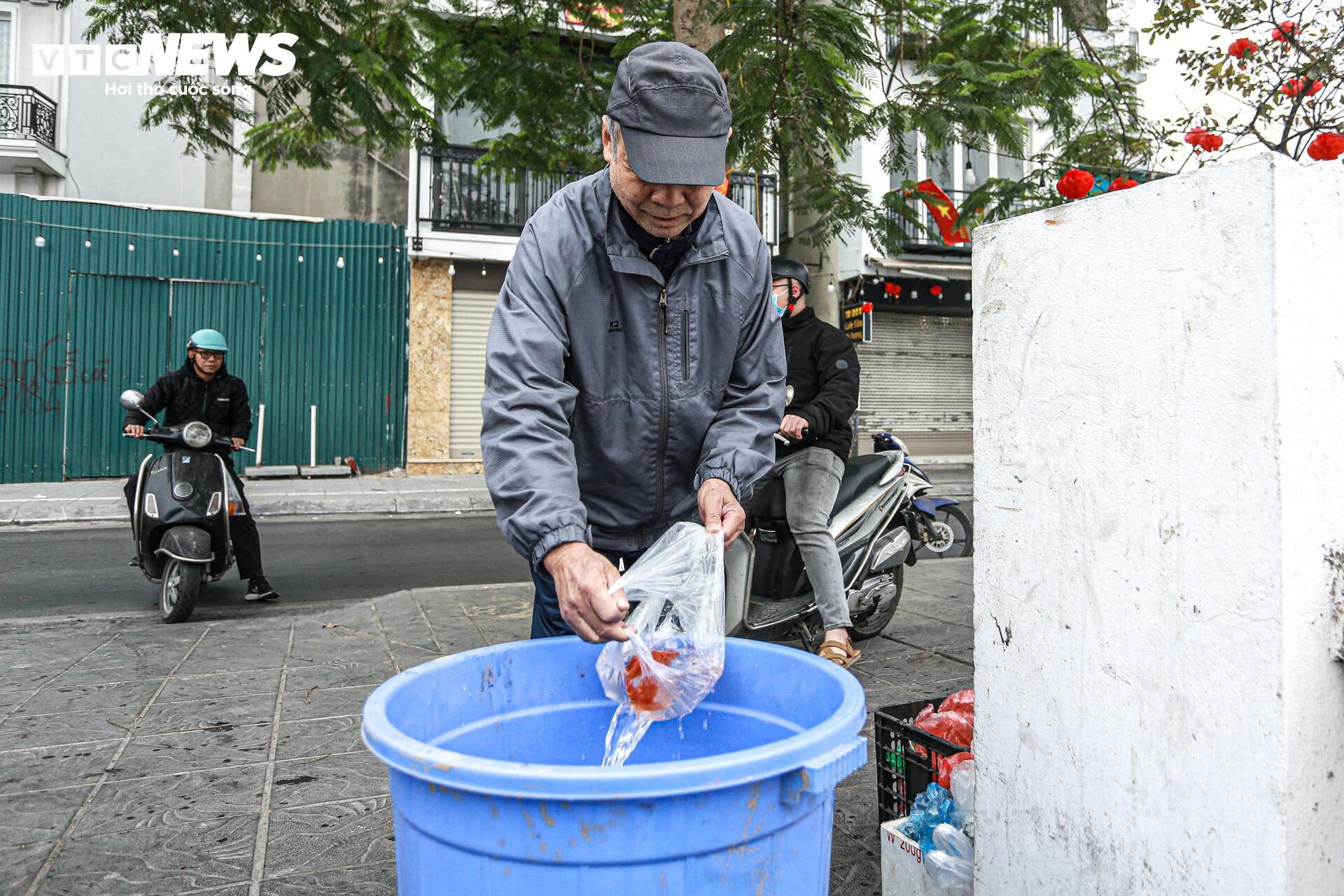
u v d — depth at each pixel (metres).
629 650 1.43
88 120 15.25
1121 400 1.36
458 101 6.27
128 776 2.73
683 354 1.86
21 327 13.34
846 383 3.63
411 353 14.98
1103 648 1.40
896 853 1.91
